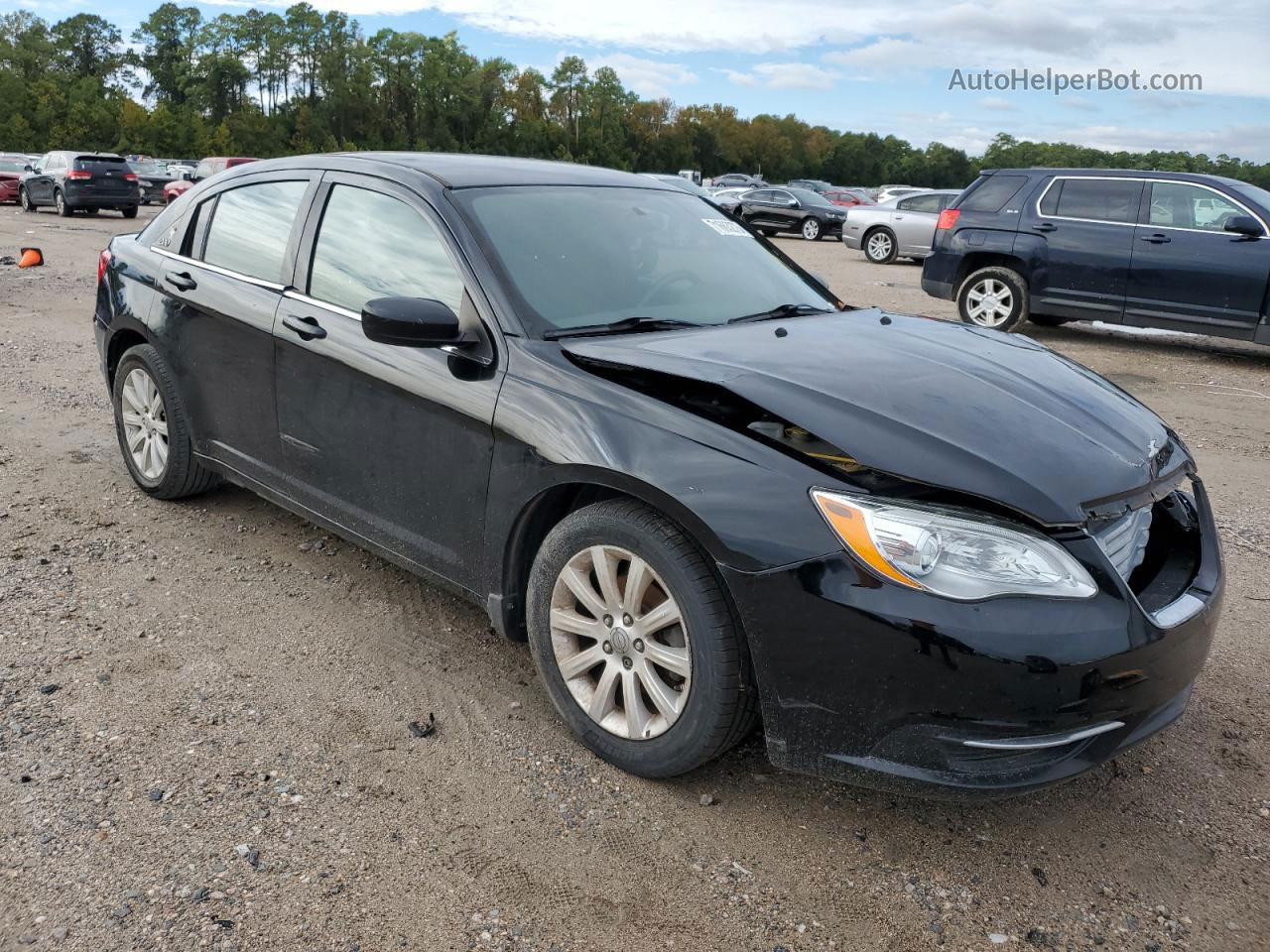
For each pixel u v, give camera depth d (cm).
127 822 253
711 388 264
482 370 301
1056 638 225
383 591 394
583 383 281
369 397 335
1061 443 258
